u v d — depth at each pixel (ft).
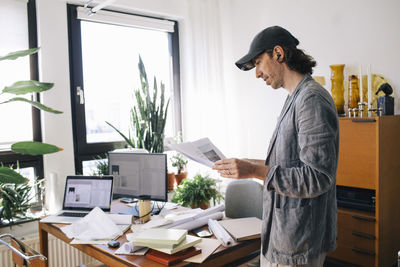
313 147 4.03
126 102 11.89
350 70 10.55
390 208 8.80
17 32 9.55
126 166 7.75
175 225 6.23
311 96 4.23
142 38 12.30
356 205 8.87
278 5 12.18
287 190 4.12
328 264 9.62
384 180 8.56
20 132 9.70
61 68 10.06
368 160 8.60
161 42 12.84
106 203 7.32
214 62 13.12
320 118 4.08
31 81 6.27
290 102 4.57
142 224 6.71
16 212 8.62
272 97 12.59
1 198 8.34
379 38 9.91
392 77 9.71
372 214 8.76
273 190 4.29
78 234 6.14
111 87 11.53
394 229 8.99
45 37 9.75
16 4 9.52
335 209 4.72
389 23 9.71
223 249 5.34
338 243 9.21
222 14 13.42
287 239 4.37
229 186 8.38
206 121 12.91
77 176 7.68
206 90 12.87
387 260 8.80
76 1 10.45
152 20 12.19
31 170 9.86
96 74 11.20
